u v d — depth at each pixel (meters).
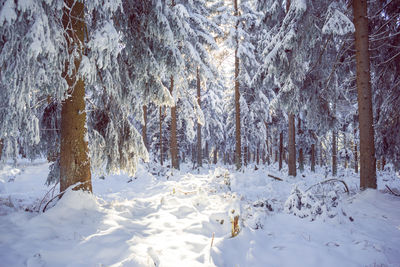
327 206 5.06
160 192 8.70
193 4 15.11
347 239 4.07
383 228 4.69
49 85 4.16
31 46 3.18
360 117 7.18
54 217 4.10
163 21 5.62
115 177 12.92
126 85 6.34
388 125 8.23
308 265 3.24
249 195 8.28
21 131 4.18
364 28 7.16
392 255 3.57
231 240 3.75
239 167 14.92
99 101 6.34
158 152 26.86
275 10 11.62
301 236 4.12
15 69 3.37
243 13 15.25
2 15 3.03
